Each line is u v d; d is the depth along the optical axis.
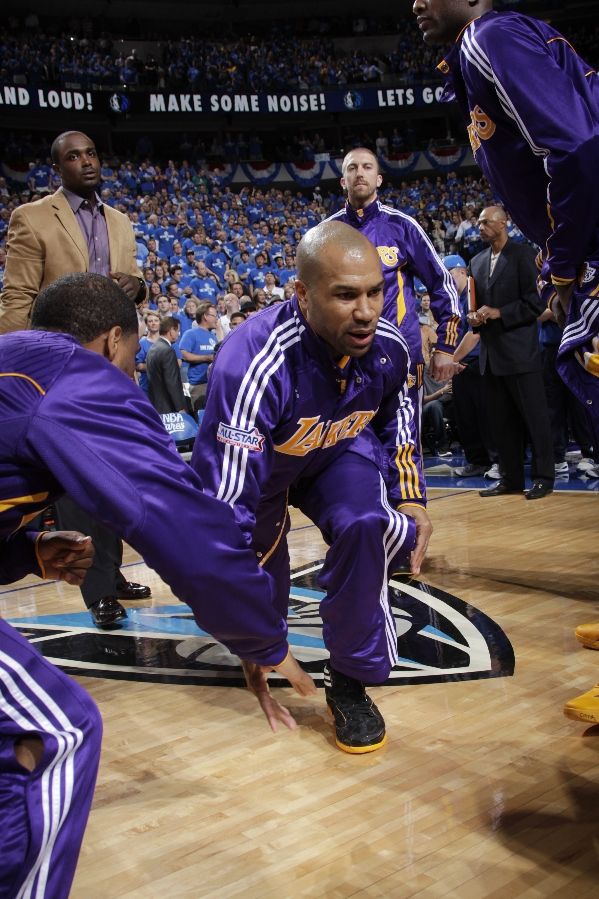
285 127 22.39
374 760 1.99
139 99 18.53
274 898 1.47
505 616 2.99
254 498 1.75
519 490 5.39
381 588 1.99
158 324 7.72
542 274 1.98
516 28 1.82
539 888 1.45
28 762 1.08
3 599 3.70
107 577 3.10
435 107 21.41
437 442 7.54
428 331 7.31
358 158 3.48
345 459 2.05
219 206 17.34
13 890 1.03
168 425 5.95
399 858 1.57
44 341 1.17
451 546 4.07
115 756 2.09
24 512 1.17
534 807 1.72
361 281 1.63
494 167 2.00
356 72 21.25
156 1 21.88
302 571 3.80
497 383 5.19
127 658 2.80
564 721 2.13
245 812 1.78
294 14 23.45
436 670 2.52
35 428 1.08
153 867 1.59
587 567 3.54
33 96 17.14
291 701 2.40
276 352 1.75
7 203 14.97
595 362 1.84
